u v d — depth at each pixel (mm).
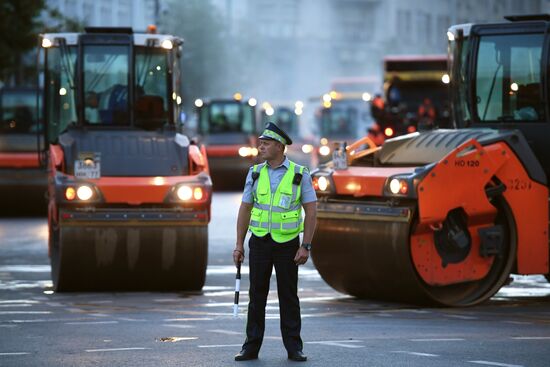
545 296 36188
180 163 37375
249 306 23750
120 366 22953
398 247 32438
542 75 37250
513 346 25297
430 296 32875
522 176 33875
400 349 24859
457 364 23031
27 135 71250
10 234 58344
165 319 30203
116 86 40750
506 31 37906
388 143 35156
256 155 104625
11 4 89750
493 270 34000
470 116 38406
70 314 31344
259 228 23609
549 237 34281
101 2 119750
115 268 36156
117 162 36938
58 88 40750
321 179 34344
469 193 32812
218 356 24062
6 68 92125
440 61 95562
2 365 23156
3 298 35281
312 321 29797
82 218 35656
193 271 36625
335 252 34312
